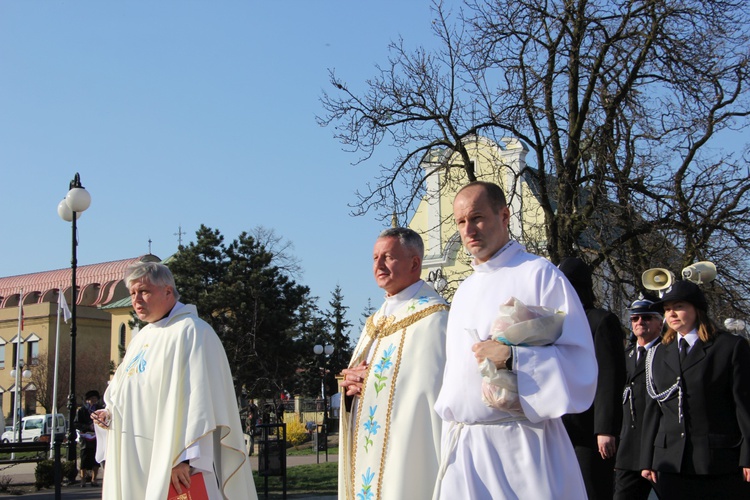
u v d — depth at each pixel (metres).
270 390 37.97
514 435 3.55
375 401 5.25
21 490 17.53
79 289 71.19
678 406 5.65
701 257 16.50
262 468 13.34
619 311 16.94
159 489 5.59
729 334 5.66
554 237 16.78
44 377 61.12
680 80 16.62
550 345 3.51
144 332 6.34
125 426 6.00
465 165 17.73
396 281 5.53
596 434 5.30
